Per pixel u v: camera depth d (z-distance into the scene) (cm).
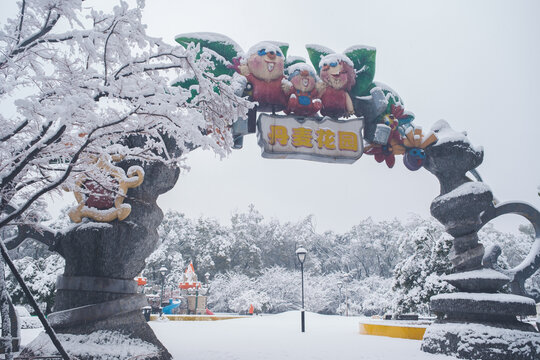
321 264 6425
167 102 491
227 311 4247
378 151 1172
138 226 776
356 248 6400
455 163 1146
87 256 753
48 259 2756
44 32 440
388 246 6400
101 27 463
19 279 391
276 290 4262
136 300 764
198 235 5569
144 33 468
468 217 1084
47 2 417
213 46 998
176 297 3120
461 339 929
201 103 548
